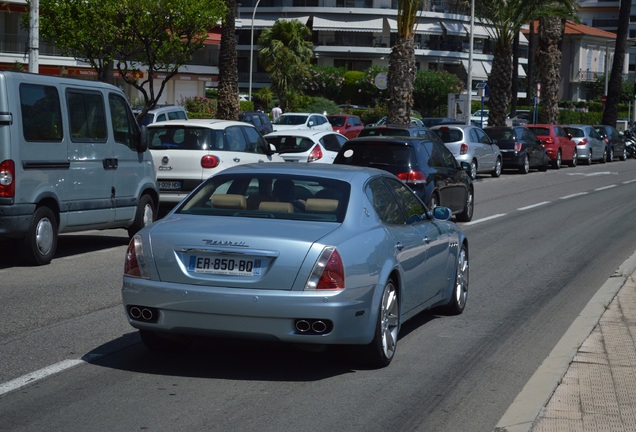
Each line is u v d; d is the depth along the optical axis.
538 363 8.75
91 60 33.16
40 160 13.41
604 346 8.87
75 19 31.92
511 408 7.10
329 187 8.43
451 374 8.27
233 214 8.22
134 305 7.78
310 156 25.20
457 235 10.86
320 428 6.61
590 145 48.88
